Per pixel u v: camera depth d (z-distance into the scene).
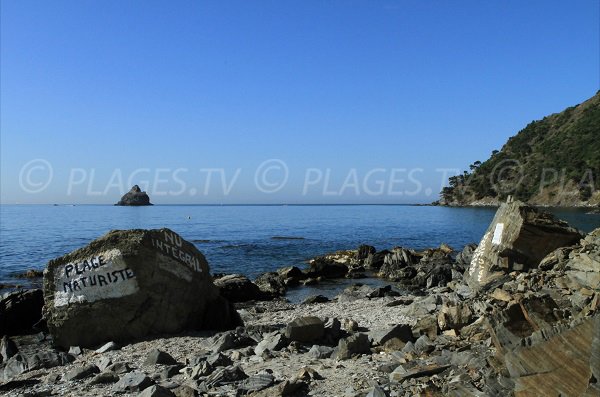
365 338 10.38
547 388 5.33
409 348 10.08
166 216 125.31
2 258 39.19
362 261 36.47
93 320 13.52
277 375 9.08
